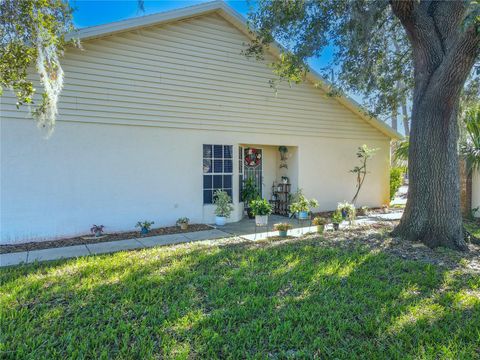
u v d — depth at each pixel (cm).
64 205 646
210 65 786
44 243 607
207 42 779
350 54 700
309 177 953
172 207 755
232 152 830
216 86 796
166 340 264
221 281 391
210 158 806
